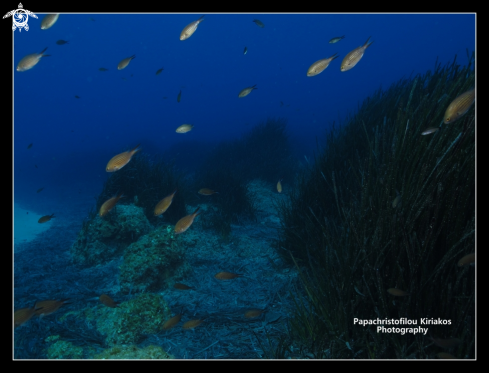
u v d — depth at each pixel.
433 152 2.15
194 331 3.03
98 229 5.22
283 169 9.70
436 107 2.66
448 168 2.06
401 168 2.39
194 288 3.98
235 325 3.09
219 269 4.52
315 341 2.43
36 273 4.73
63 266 5.03
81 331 3.02
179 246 4.35
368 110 5.49
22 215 8.90
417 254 2.03
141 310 3.06
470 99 1.94
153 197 6.39
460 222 1.96
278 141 11.84
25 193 13.39
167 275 4.18
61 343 2.70
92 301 3.78
